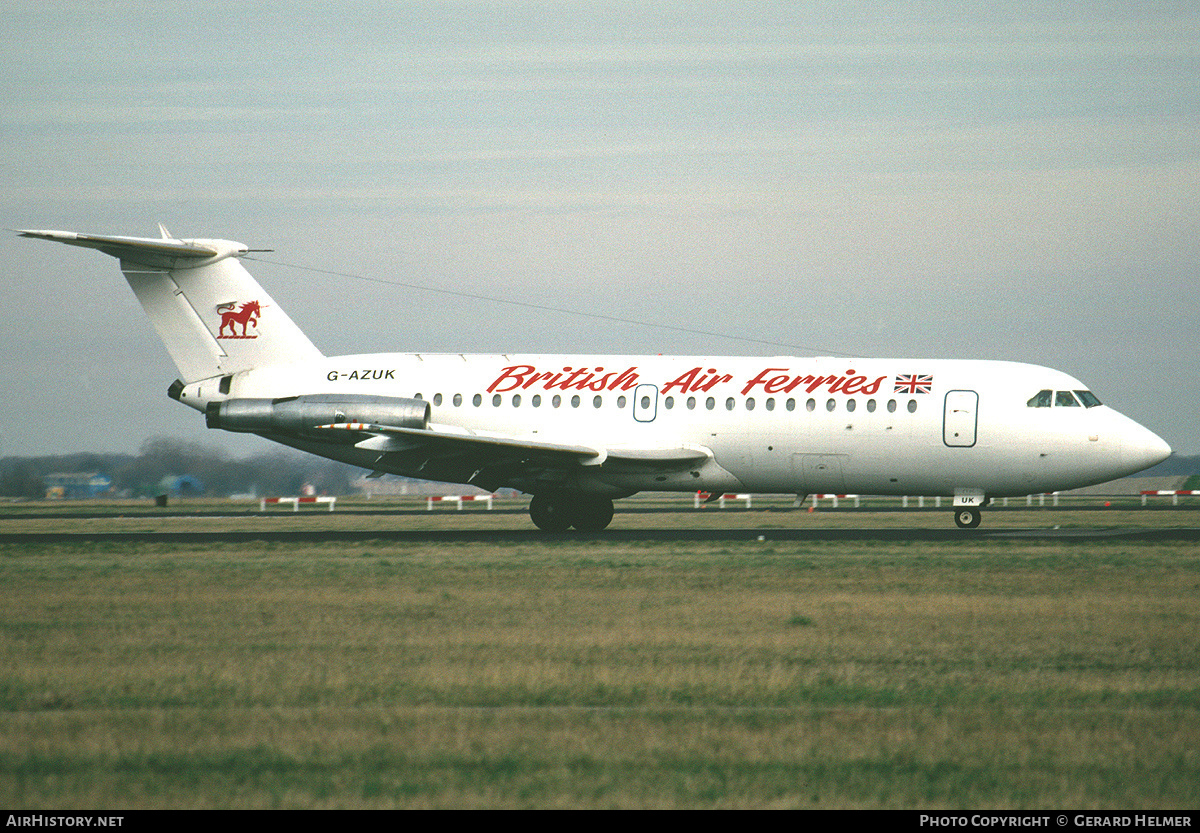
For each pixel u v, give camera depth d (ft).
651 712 151.64
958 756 134.10
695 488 453.58
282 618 222.89
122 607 237.04
